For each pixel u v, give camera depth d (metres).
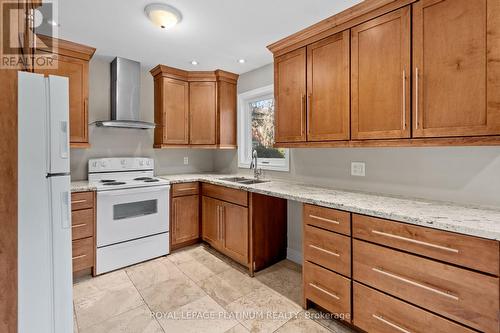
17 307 1.00
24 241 1.01
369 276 1.48
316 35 2.04
